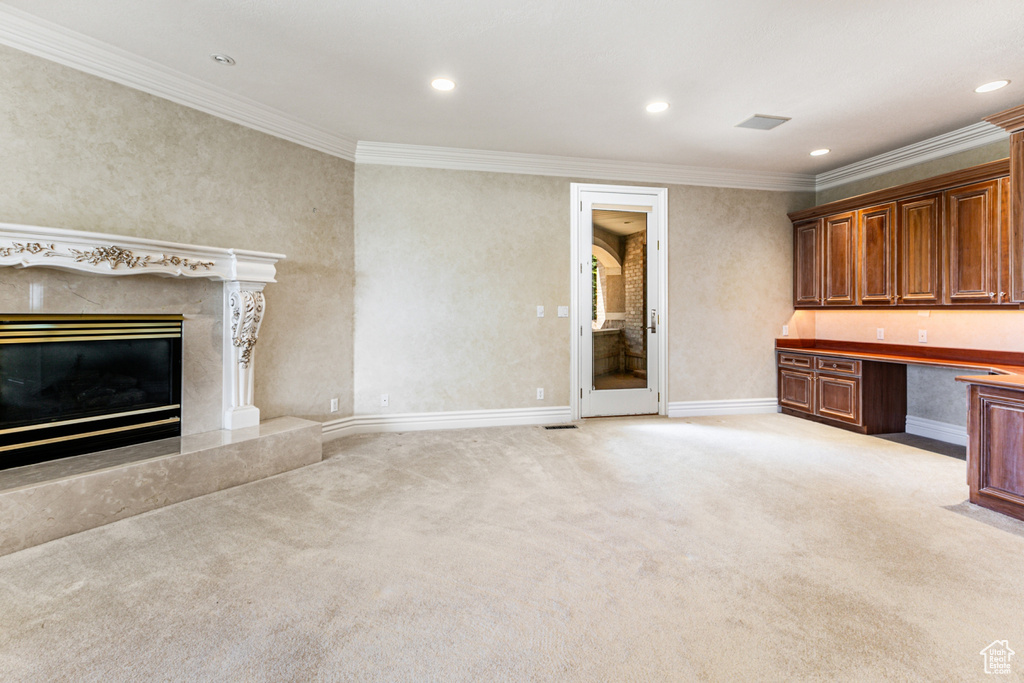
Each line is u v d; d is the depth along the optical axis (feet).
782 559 7.13
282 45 9.32
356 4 8.08
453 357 15.38
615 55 9.68
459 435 14.49
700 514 8.73
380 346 14.82
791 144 14.69
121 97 9.72
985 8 8.10
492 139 14.26
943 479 10.59
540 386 16.15
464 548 7.49
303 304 13.20
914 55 9.63
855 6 8.07
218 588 6.36
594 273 18.26
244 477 10.30
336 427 14.08
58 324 8.55
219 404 11.12
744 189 17.66
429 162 14.99
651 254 17.08
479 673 4.87
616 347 17.39
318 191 13.50
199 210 10.97
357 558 7.17
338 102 11.78
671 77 10.57
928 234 13.28
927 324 14.47
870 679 4.76
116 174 9.68
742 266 17.67
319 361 13.66
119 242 8.64
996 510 8.82
